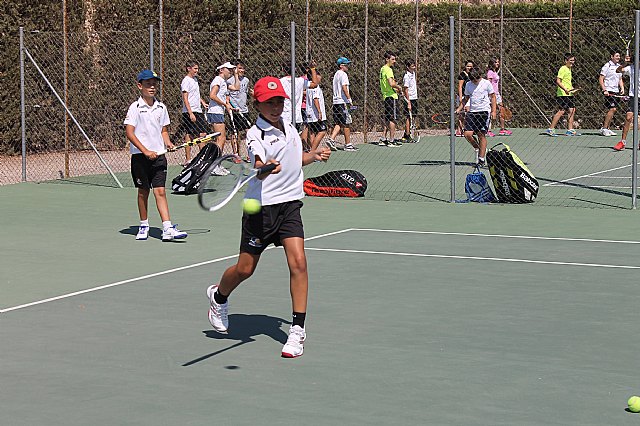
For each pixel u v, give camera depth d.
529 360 8.64
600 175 23.33
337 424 7.04
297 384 7.99
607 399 7.59
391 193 20.41
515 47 37.09
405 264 12.99
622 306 10.63
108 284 12.02
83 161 26.05
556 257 13.42
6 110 26.12
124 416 7.25
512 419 7.13
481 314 10.30
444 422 7.07
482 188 19.08
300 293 8.85
